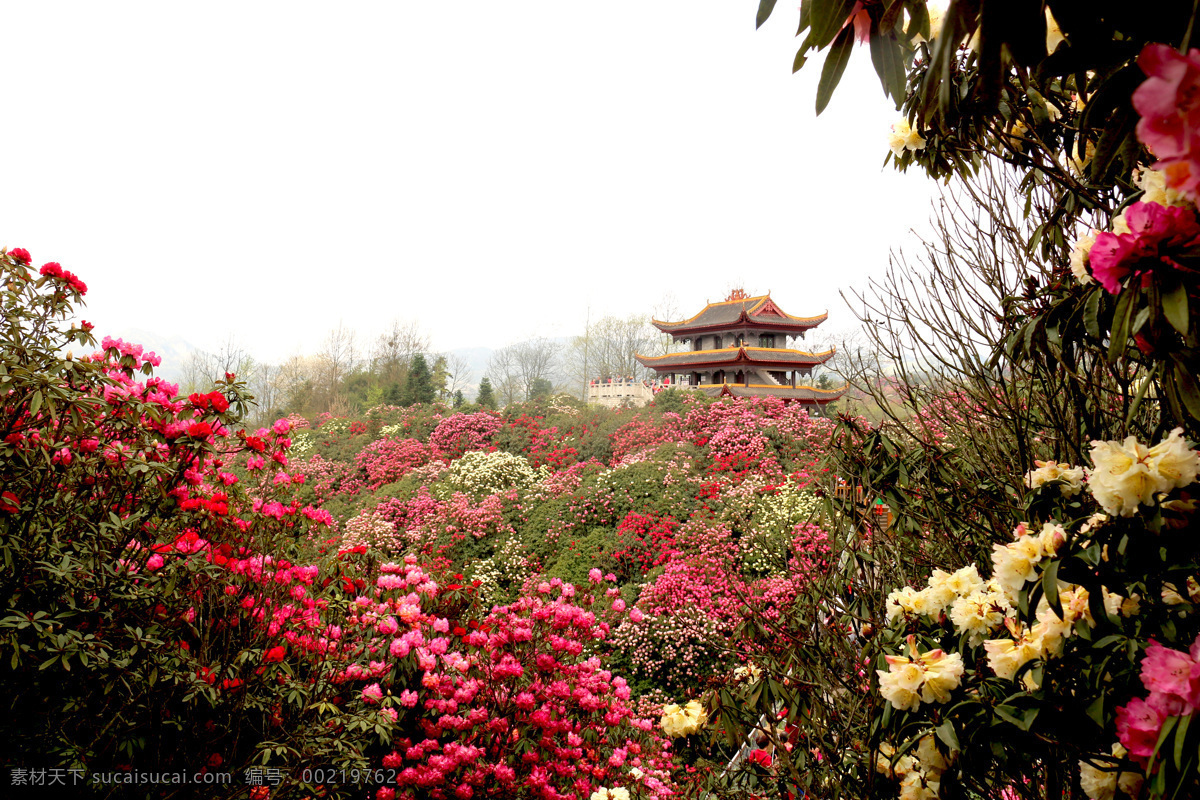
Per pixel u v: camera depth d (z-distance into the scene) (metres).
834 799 2.46
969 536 2.81
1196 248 0.95
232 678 2.87
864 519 2.96
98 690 2.64
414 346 48.22
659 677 8.18
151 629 2.78
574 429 20.84
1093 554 1.43
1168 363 1.16
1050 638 1.55
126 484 3.16
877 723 1.95
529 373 60.50
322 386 42.81
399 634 3.88
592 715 4.55
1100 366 2.16
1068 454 2.48
